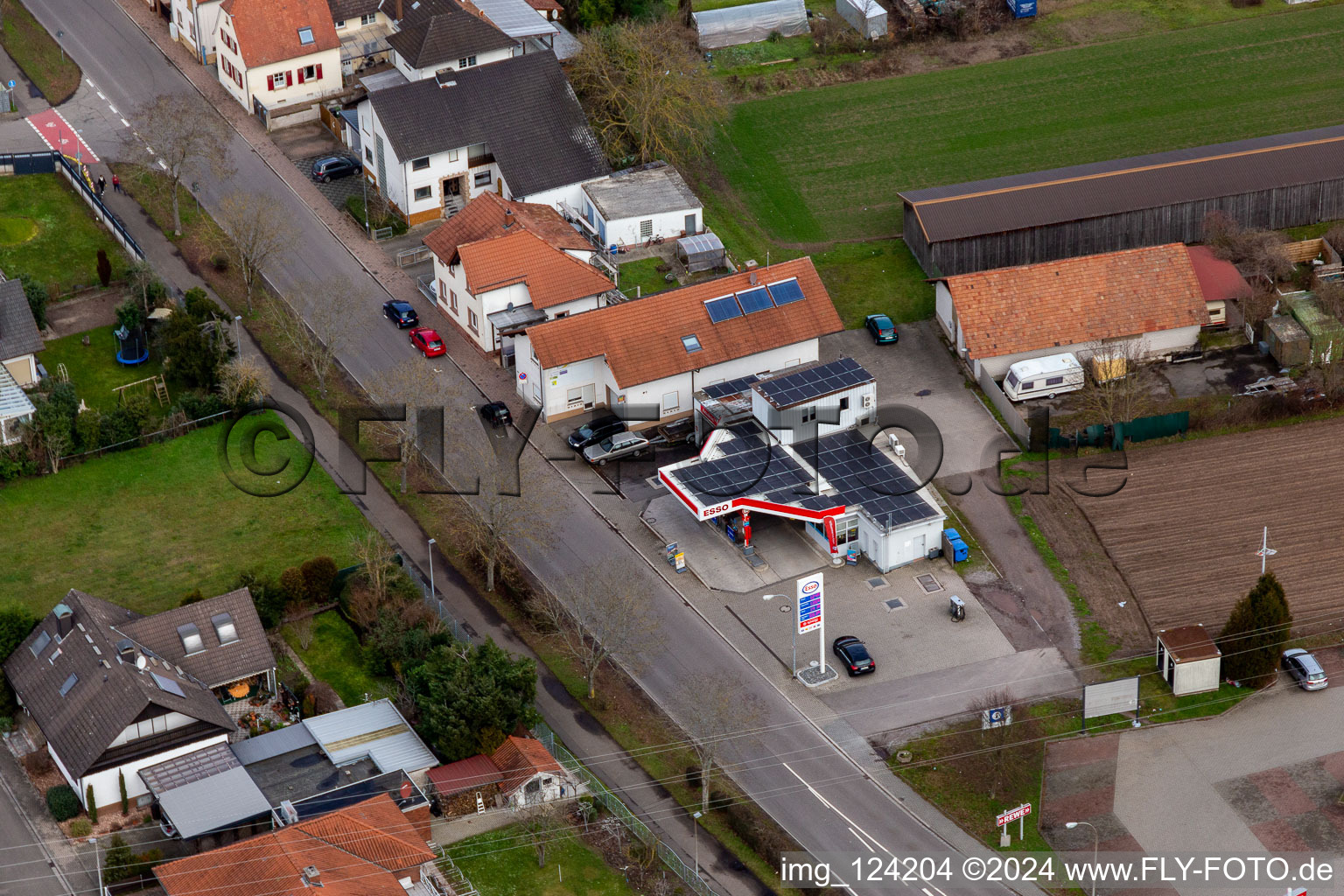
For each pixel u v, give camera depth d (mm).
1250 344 131250
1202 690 103938
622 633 103438
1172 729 101750
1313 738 100938
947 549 113312
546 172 142000
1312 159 142000
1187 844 94688
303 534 114000
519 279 128125
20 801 94875
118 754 93312
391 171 142125
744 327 125062
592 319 123125
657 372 122062
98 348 128625
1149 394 126938
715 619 109438
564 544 114562
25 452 116625
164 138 137750
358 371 129000
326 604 108625
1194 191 139250
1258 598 102625
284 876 84875
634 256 139500
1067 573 112250
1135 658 106062
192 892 85375
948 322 132000
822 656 104375
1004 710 100188
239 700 102062
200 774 94000
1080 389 126688
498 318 127500
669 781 99062
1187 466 120312
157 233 141000
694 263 137375
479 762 96875
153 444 120438
